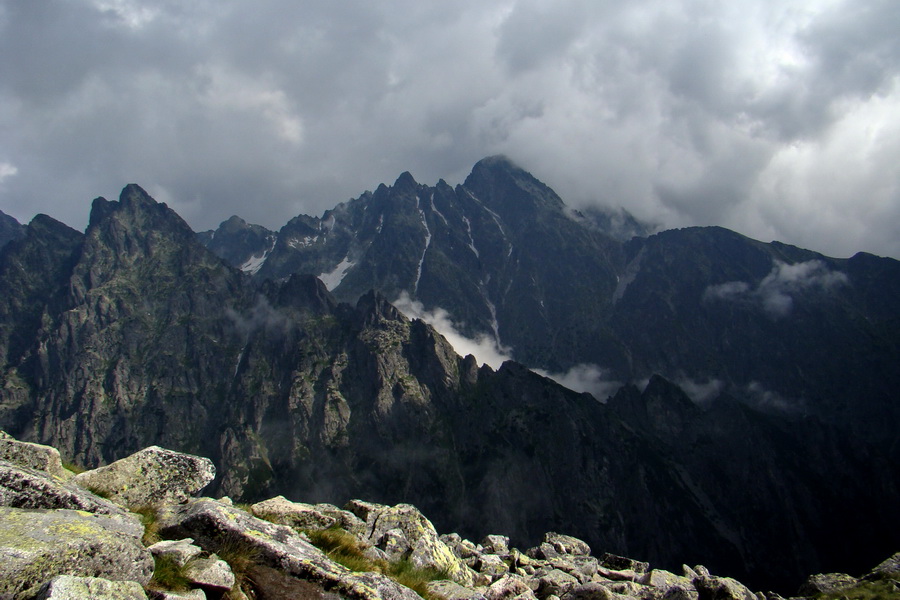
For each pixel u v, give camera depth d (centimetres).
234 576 1298
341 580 1411
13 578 895
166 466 1755
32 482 1258
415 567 2148
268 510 2195
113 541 1082
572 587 2752
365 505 2678
